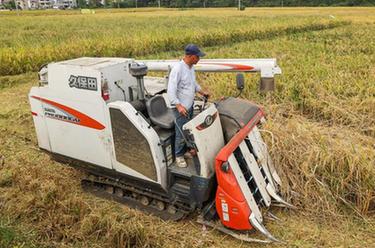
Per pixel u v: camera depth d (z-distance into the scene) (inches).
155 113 182.9
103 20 1617.9
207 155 166.9
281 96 327.0
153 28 1092.5
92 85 179.5
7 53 548.1
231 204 163.6
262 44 713.6
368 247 163.3
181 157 179.3
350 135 239.5
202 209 182.5
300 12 2219.5
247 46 689.0
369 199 182.5
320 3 3193.9
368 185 185.5
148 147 171.9
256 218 168.9
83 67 179.6
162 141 174.4
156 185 179.5
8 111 360.2
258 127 208.7
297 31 1122.0
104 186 213.6
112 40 694.5
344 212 186.4
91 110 184.7
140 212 190.1
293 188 197.2
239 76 195.3
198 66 203.2
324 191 190.1
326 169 197.5
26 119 335.9
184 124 166.4
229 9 3085.6
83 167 210.7
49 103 200.8
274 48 642.2
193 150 172.1
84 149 197.8
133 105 182.2
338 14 1930.4
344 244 165.8
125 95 191.6
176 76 172.4
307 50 604.1
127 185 199.3
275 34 1017.5
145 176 180.4
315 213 187.0
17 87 461.1
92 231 172.1
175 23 1353.3
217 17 1731.1
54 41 735.7
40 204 188.5
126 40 696.4
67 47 621.3
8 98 410.9
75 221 180.2
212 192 177.2
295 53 573.0
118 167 188.2
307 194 192.2
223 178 162.4
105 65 182.1
